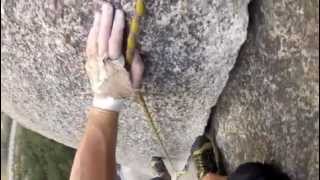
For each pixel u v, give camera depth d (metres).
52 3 0.66
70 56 0.70
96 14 0.63
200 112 0.78
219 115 0.78
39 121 0.89
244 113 0.73
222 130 0.79
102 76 0.64
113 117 0.67
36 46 0.72
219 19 0.65
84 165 0.66
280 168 0.69
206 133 0.83
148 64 0.68
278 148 0.69
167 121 0.79
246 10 0.66
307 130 0.65
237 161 0.77
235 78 0.72
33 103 0.84
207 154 0.82
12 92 0.85
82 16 0.65
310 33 0.61
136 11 0.62
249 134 0.74
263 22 0.66
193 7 0.64
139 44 0.66
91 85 0.69
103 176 0.66
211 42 0.67
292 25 0.63
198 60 0.68
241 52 0.70
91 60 0.65
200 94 0.73
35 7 0.68
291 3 0.62
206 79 0.71
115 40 0.63
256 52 0.68
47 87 0.78
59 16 0.66
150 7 0.64
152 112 0.77
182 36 0.66
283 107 0.67
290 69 0.65
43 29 0.69
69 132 0.88
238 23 0.66
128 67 0.65
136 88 0.68
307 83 0.63
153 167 0.91
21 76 0.79
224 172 0.81
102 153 0.66
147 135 0.84
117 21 0.62
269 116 0.69
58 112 0.83
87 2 0.64
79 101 0.77
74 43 0.68
